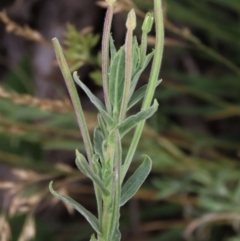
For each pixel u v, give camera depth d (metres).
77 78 0.43
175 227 1.26
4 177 1.48
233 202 1.02
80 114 0.43
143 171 0.45
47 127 1.05
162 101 1.40
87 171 0.42
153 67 0.43
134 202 1.39
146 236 1.40
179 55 1.43
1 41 1.59
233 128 1.50
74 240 1.41
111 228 0.44
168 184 1.07
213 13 1.20
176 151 1.08
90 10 1.45
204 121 1.51
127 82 0.42
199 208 1.23
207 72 1.46
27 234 0.95
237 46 1.25
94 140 0.44
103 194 0.43
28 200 0.98
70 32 0.91
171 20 1.31
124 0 0.89
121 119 0.43
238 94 1.26
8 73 1.60
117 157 0.43
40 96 1.43
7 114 1.14
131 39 0.41
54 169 1.15
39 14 1.50
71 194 1.38
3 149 1.31
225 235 1.28
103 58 0.43
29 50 1.56
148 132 1.04
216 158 1.27
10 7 1.52
